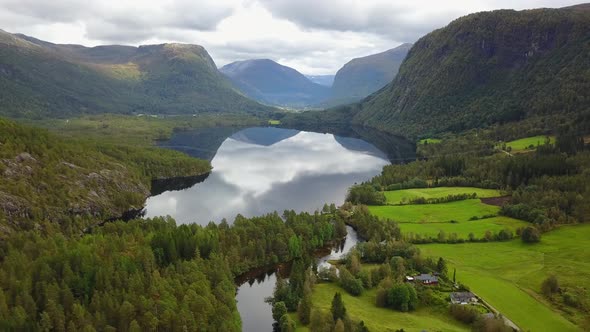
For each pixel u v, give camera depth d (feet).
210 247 500.74
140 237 505.25
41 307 359.66
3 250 489.67
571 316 388.16
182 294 389.80
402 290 409.49
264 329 406.82
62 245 463.42
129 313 358.84
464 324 385.91
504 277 467.93
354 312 397.39
